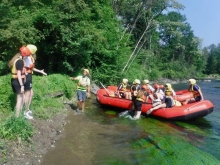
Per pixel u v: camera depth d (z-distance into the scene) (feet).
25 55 18.29
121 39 60.13
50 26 37.11
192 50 189.98
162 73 124.98
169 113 27.35
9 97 21.56
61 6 37.37
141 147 19.02
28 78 19.60
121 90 34.50
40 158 15.60
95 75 50.83
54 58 42.57
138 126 24.94
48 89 30.04
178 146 19.34
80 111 28.78
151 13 86.99
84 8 38.50
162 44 171.42
